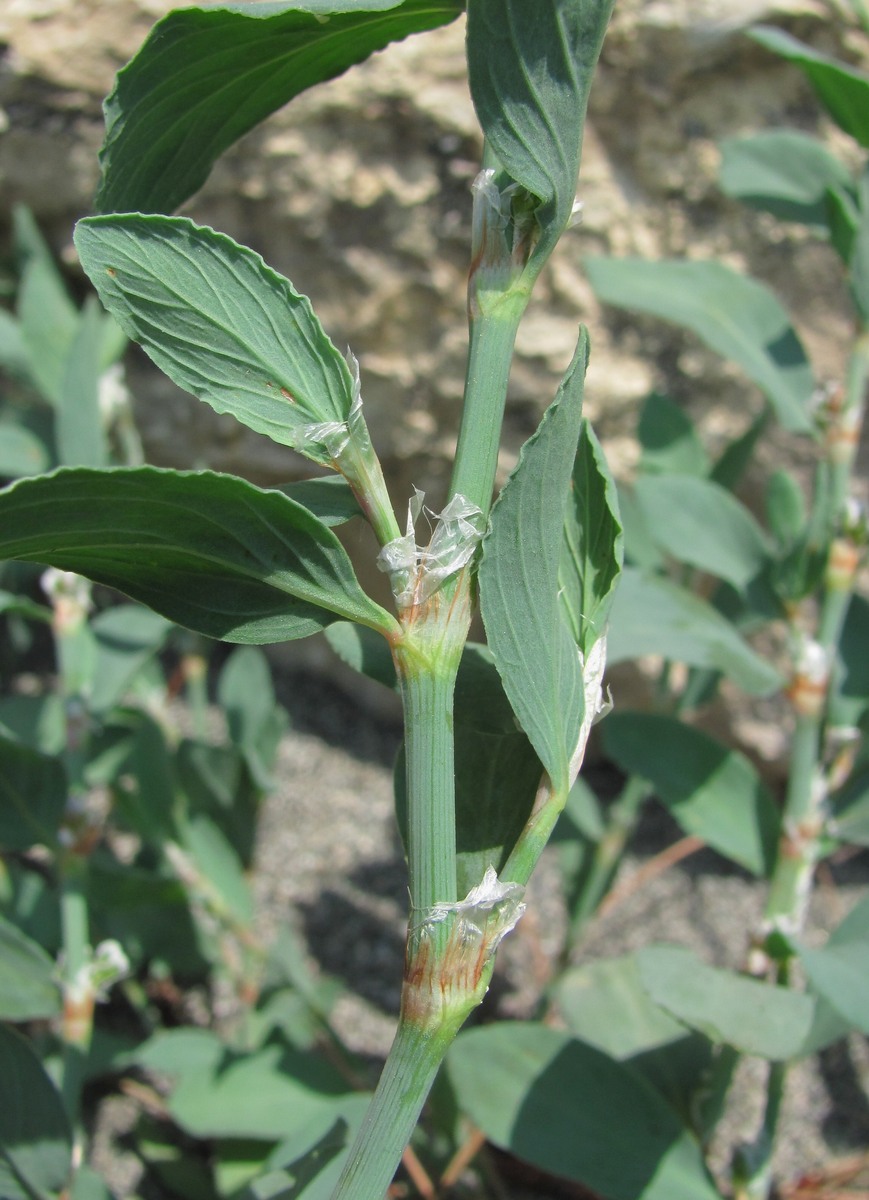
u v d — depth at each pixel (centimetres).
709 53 29
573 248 31
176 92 15
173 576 14
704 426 33
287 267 33
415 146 31
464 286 32
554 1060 21
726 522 22
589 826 28
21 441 27
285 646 41
